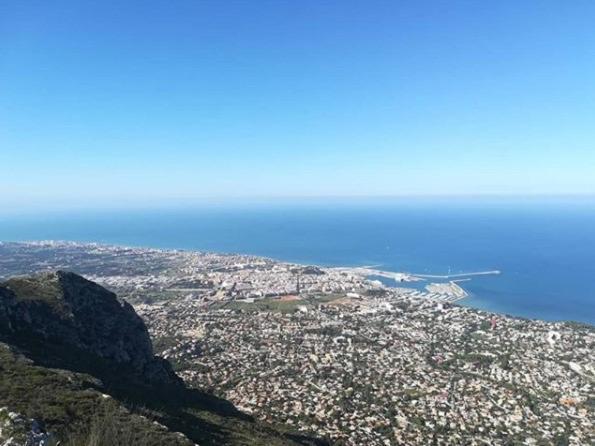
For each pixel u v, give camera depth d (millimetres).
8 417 25641
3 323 51688
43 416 27719
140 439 27219
